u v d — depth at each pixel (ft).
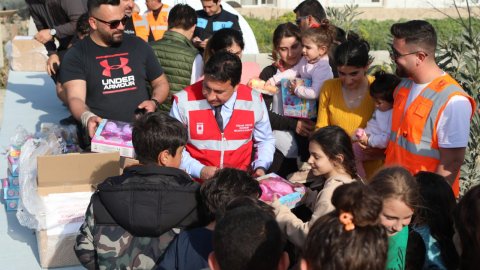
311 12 19.97
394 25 12.68
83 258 10.69
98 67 15.90
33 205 13.75
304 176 14.80
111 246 10.48
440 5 66.49
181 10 17.80
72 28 21.83
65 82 15.90
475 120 19.16
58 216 13.85
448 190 10.73
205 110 13.80
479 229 8.87
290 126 16.24
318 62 16.10
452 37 21.02
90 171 13.84
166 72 17.49
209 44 15.96
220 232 8.21
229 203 9.21
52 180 13.69
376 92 13.98
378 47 52.49
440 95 12.28
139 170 10.68
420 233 10.43
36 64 30.50
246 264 8.05
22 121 23.41
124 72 16.12
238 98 14.01
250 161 14.58
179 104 13.88
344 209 7.64
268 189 12.62
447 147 12.23
